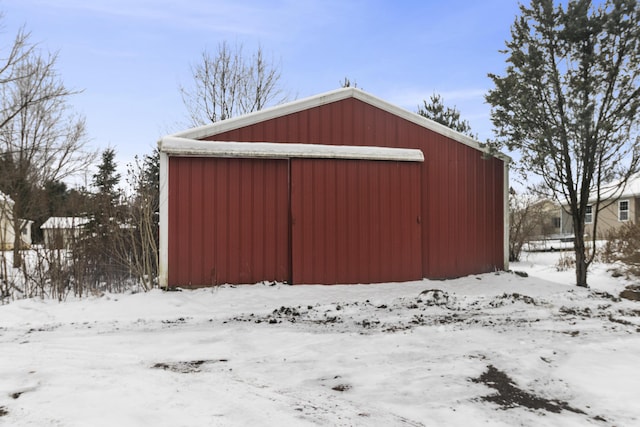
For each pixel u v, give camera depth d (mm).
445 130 10031
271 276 8555
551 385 3494
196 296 7586
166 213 8070
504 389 3395
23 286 8367
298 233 8648
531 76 8883
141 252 9023
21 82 15133
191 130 8438
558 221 28516
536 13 8945
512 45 9359
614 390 3402
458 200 10117
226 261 8344
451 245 9953
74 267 8055
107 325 5789
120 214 8938
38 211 14156
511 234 17266
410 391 3320
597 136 8789
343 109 9383
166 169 8117
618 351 4352
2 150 14883
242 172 8508
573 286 9359
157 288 8273
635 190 23250
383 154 9219
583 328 5316
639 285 9984
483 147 10234
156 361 4090
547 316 6090
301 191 8727
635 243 11578
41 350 4434
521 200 20109
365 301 7340
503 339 4781
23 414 2781
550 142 8805
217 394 3211
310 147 8844
